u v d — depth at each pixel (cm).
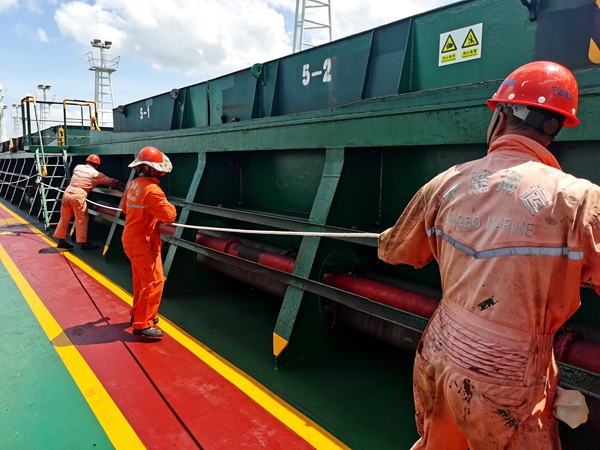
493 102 152
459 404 132
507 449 129
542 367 126
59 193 955
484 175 137
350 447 249
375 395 307
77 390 307
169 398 297
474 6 274
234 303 507
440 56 298
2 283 568
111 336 404
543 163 136
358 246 364
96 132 858
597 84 199
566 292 122
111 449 245
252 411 283
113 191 769
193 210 510
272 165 498
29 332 410
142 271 384
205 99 595
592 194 119
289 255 406
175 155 680
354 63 378
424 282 347
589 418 209
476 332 130
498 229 127
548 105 135
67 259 708
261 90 492
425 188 161
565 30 233
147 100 740
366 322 340
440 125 258
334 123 335
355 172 347
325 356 365
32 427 264
